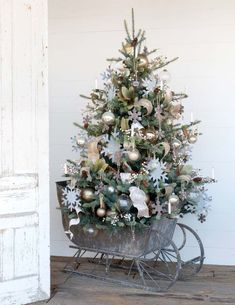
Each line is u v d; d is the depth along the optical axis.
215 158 3.67
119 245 2.95
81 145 3.11
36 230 2.79
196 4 3.65
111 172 2.91
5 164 2.66
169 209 2.79
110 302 2.80
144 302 2.80
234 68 3.61
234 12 3.60
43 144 2.79
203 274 3.38
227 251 3.66
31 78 2.73
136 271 3.42
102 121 2.97
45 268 2.83
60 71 3.92
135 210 2.83
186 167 3.09
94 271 3.44
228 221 3.66
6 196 2.67
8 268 2.69
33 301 2.78
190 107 3.69
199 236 3.70
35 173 2.78
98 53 3.84
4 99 2.64
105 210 2.83
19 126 2.70
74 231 3.09
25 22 2.70
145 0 3.72
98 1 3.81
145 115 2.96
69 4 3.86
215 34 3.63
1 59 2.62
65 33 3.89
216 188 3.67
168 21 3.70
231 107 3.63
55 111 3.93
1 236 2.66
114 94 2.99
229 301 2.82
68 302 2.80
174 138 3.09
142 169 2.85
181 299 2.85
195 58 3.67
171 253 3.65
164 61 3.41
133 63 2.95
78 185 2.92
